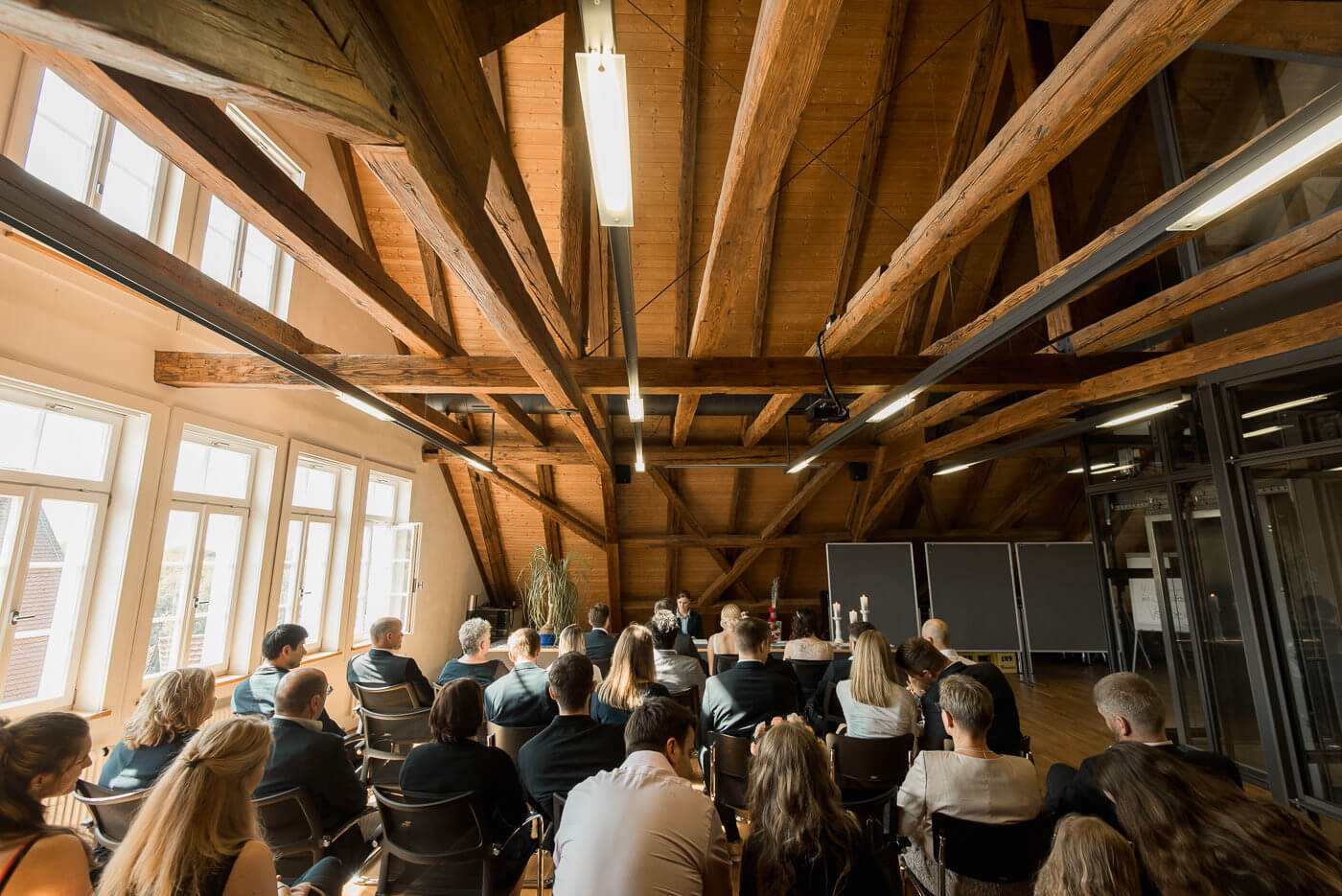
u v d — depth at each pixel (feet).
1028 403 17.78
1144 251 7.20
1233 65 13.61
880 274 11.66
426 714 10.82
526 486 27.91
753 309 21.65
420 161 4.43
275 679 10.44
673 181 18.76
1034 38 16.28
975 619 27.78
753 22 16.39
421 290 21.70
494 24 6.14
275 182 7.66
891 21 16.43
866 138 18.16
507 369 14.70
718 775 9.42
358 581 21.02
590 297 19.93
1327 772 12.07
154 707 7.35
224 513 15.79
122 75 5.03
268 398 16.87
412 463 24.76
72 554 11.91
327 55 3.07
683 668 12.84
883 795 7.86
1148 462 17.89
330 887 6.06
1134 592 18.76
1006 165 7.42
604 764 7.58
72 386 11.34
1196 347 13.38
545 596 27.58
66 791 4.79
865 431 25.96
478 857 6.68
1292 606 12.57
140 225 12.71
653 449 25.43
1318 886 3.65
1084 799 6.28
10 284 10.31
